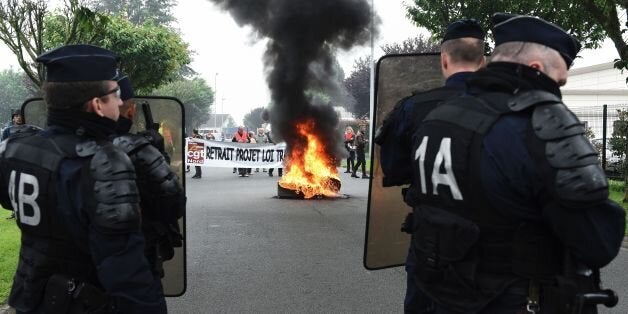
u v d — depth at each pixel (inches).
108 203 68.9
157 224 92.1
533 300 67.3
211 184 620.1
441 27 535.8
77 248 73.9
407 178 101.0
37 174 73.5
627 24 350.3
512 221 67.6
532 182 65.4
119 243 69.9
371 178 117.5
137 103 118.0
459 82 92.4
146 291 71.9
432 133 76.0
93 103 75.2
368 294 190.7
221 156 711.1
